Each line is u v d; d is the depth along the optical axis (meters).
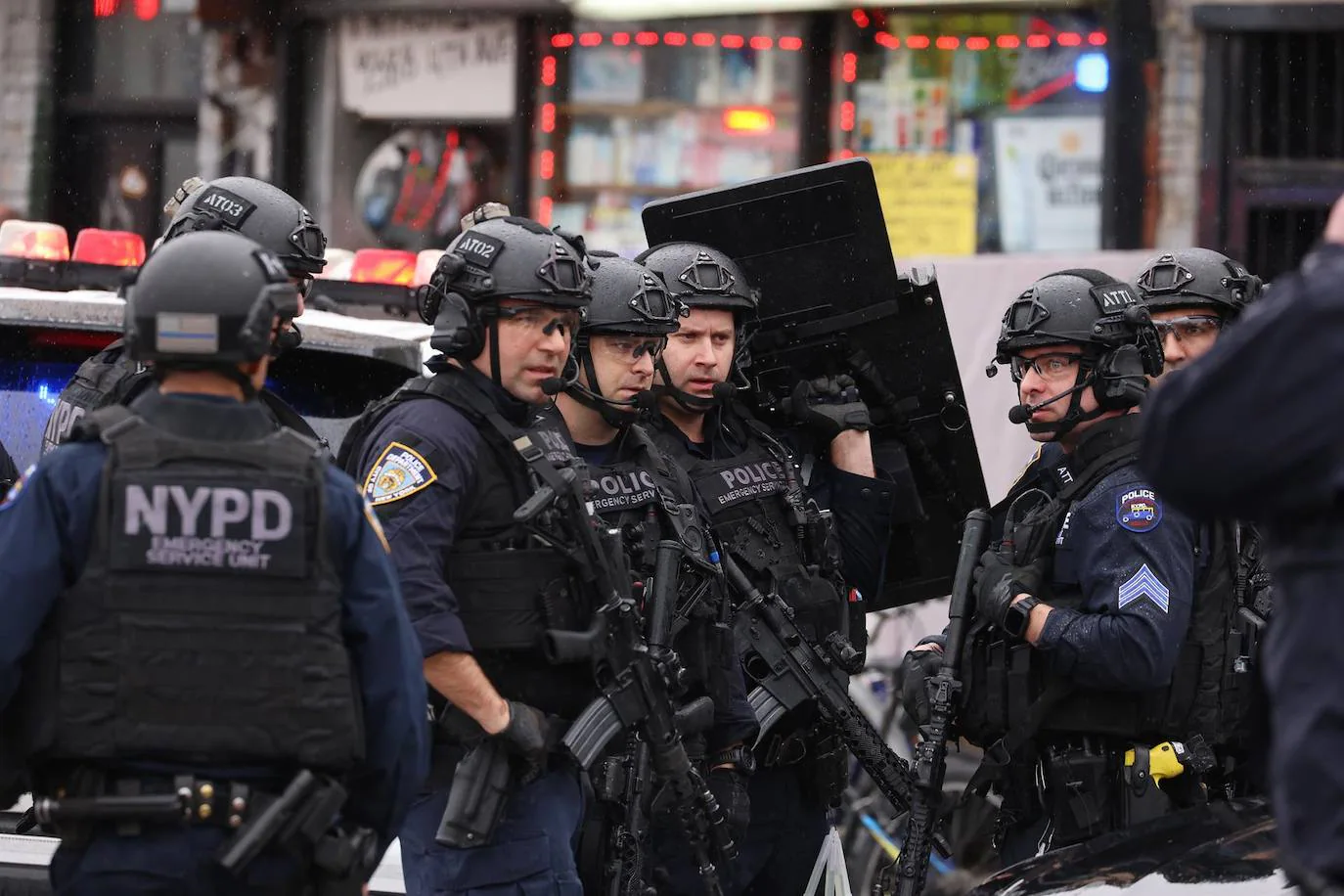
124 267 18.70
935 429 18.50
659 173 41.47
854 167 17.69
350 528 10.91
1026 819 15.81
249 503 10.62
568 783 13.79
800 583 16.36
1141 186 39.81
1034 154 40.06
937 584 19.02
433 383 13.64
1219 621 15.13
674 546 14.46
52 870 10.70
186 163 44.62
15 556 10.33
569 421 15.34
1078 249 40.09
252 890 10.70
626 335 15.09
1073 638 14.71
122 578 10.45
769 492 16.55
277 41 43.38
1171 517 14.77
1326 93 39.44
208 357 10.70
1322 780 8.23
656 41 41.19
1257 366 8.20
